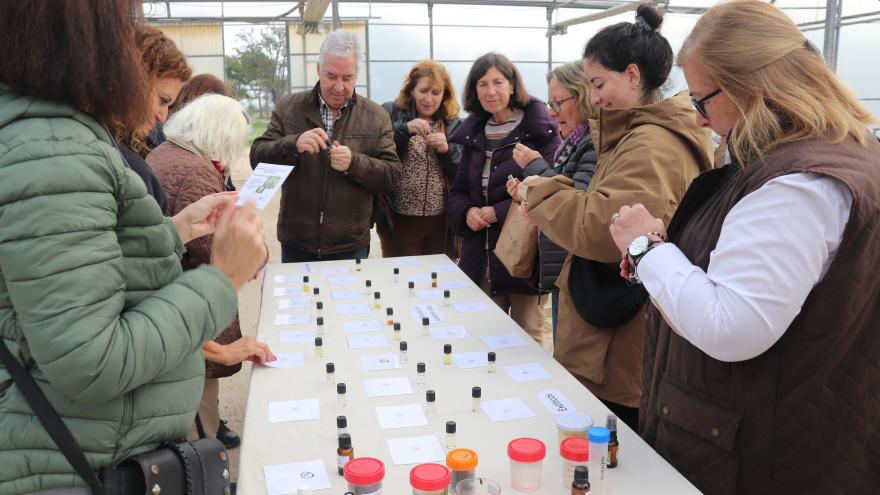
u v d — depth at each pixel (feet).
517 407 5.74
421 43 48.62
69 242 3.13
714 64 4.35
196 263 7.99
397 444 5.11
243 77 57.62
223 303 3.78
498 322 8.07
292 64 48.34
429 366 6.70
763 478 4.38
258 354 6.81
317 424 5.49
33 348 3.14
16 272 3.08
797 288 3.86
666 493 4.41
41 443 3.43
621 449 4.96
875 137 4.35
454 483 4.25
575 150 9.26
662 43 6.80
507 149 11.74
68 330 3.11
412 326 7.95
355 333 7.73
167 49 7.06
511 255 9.33
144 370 3.38
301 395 6.06
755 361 4.30
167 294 3.60
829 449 4.27
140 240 3.65
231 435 11.00
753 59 4.22
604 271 6.93
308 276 9.95
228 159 8.51
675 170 6.32
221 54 47.50
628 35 6.73
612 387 7.11
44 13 3.23
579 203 6.57
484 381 6.32
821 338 4.10
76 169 3.19
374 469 4.20
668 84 6.94
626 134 6.75
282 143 11.76
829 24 26.48
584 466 4.16
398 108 14.66
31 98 3.34
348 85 12.00
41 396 3.41
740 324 3.92
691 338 4.21
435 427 5.40
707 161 6.61
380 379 6.37
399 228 13.99
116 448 3.59
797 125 4.20
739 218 4.08
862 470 4.40
